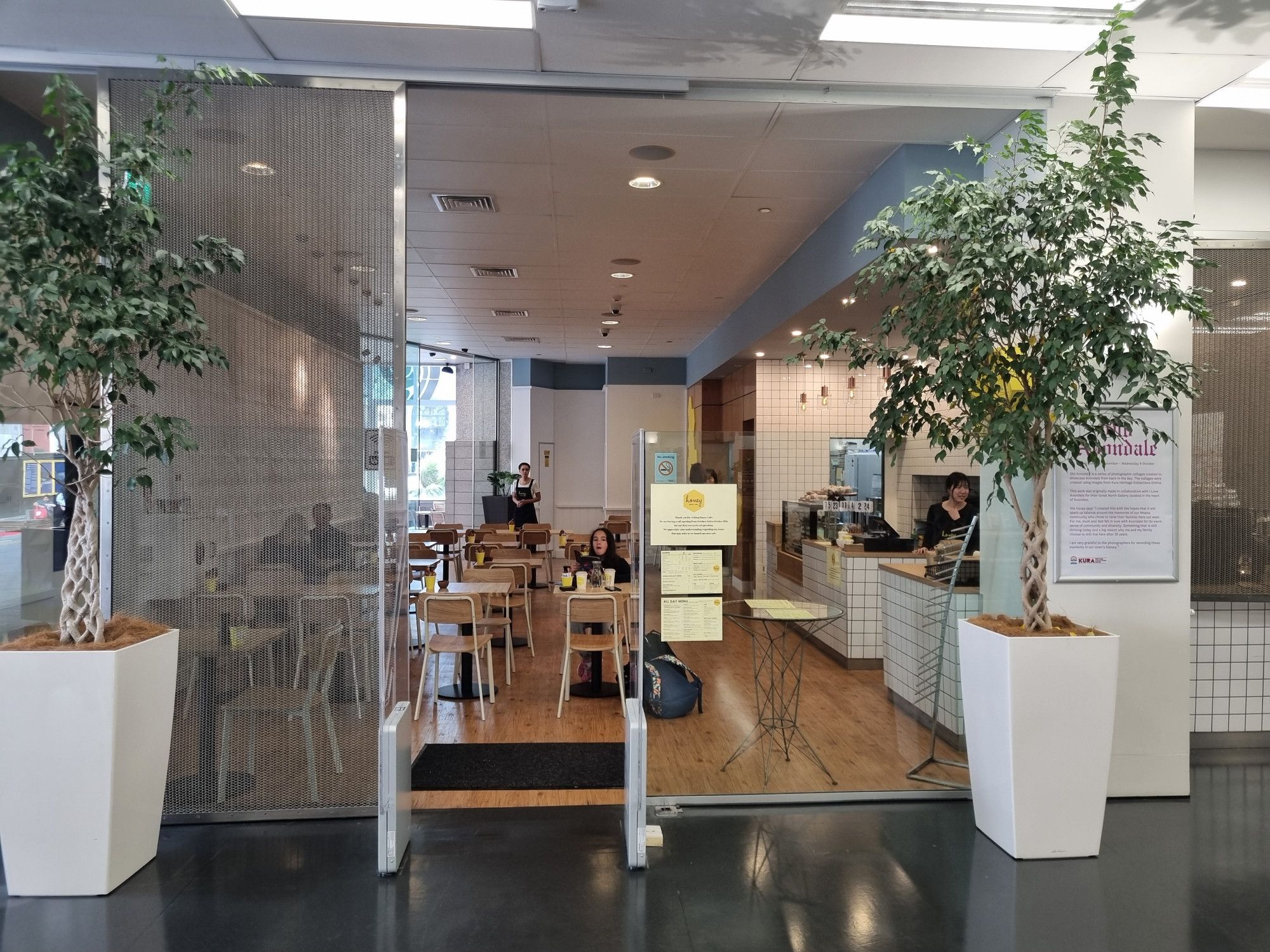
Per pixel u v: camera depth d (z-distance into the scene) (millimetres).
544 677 6699
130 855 3305
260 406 4051
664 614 4125
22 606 4125
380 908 3070
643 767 3400
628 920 2984
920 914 3041
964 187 3348
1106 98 3223
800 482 4168
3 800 3113
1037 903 3121
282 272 4082
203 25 3672
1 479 3998
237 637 3969
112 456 3615
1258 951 2805
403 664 4000
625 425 15500
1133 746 4215
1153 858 3508
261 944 2816
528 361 15586
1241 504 4902
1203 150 5051
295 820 3939
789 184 5633
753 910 3062
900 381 3703
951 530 4242
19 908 3064
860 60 3961
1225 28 3613
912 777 4203
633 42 3791
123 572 3936
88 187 3131
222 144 4059
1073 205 3215
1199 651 4992
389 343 4109
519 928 2928
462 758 4730
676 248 7336
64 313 2961
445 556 10320
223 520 4004
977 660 3648
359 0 3564
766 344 9430
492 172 5441
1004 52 3846
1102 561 4180
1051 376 3238
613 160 5207
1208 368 4141
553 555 14344
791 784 4168
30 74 4070
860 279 3725
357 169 4102
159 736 3428
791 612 4184
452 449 15719
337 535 4031
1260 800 4180
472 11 3596
